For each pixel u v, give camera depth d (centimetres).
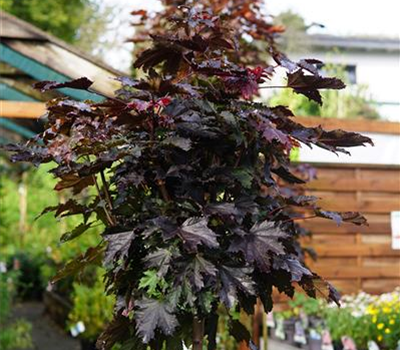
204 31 261
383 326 433
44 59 419
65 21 1555
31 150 223
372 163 530
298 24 1313
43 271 912
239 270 202
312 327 470
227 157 227
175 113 208
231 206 203
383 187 536
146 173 219
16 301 1103
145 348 221
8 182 1217
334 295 226
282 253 198
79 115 213
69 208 233
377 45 1491
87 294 602
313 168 482
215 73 217
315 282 224
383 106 1161
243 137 213
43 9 1544
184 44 224
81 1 1622
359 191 532
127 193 223
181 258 198
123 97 233
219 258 207
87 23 1631
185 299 204
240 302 222
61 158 217
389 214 538
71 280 775
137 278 216
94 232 630
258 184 231
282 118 221
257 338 504
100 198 232
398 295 488
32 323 892
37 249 1135
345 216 230
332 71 1018
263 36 510
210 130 215
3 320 720
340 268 529
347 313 459
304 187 517
